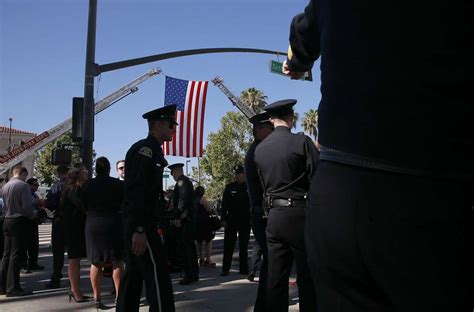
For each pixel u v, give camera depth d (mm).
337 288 1130
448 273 989
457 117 1012
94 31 11688
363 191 1054
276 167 4020
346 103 1118
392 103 1038
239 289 7383
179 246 8250
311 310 3896
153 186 4531
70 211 6855
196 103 13828
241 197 9008
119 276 6418
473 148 1036
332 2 1205
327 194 1125
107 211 6246
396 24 1043
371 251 1027
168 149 13695
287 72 1669
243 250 9055
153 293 4355
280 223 3977
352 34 1120
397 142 1027
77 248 6773
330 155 1144
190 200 8242
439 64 1006
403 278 1003
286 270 4125
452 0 1005
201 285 7824
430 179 1007
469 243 1016
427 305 994
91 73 11531
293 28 1482
